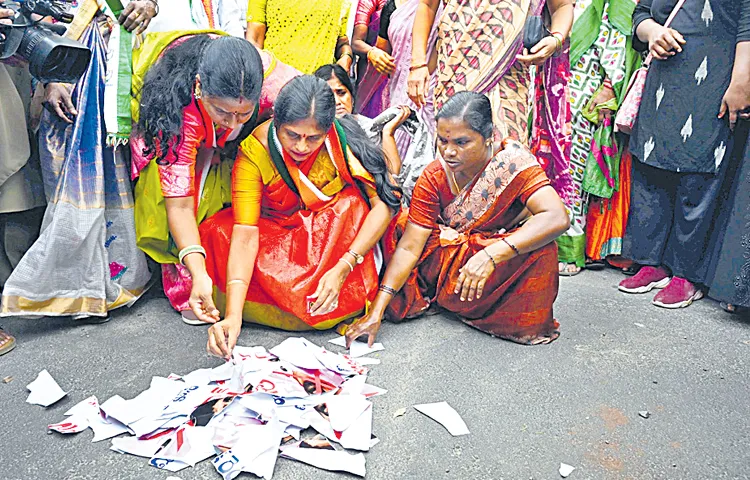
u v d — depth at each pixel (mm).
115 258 2354
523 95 2646
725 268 2363
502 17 2535
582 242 2936
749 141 2293
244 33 2979
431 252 2270
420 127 2709
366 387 1819
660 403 1781
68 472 1476
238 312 1900
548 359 2035
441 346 2123
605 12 2795
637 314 2430
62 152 2219
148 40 2248
